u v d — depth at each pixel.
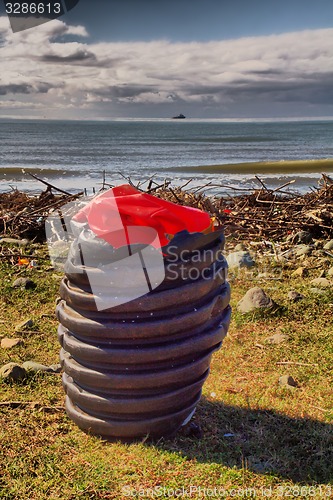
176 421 4.54
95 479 4.20
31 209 12.11
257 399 5.37
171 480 4.21
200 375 4.55
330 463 4.41
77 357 4.40
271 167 29.17
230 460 4.44
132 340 4.21
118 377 4.27
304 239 10.78
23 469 4.31
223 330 4.53
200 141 65.94
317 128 130.62
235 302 7.88
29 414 5.08
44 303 8.05
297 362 6.20
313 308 7.65
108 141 64.81
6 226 11.49
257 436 4.73
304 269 9.16
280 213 11.95
